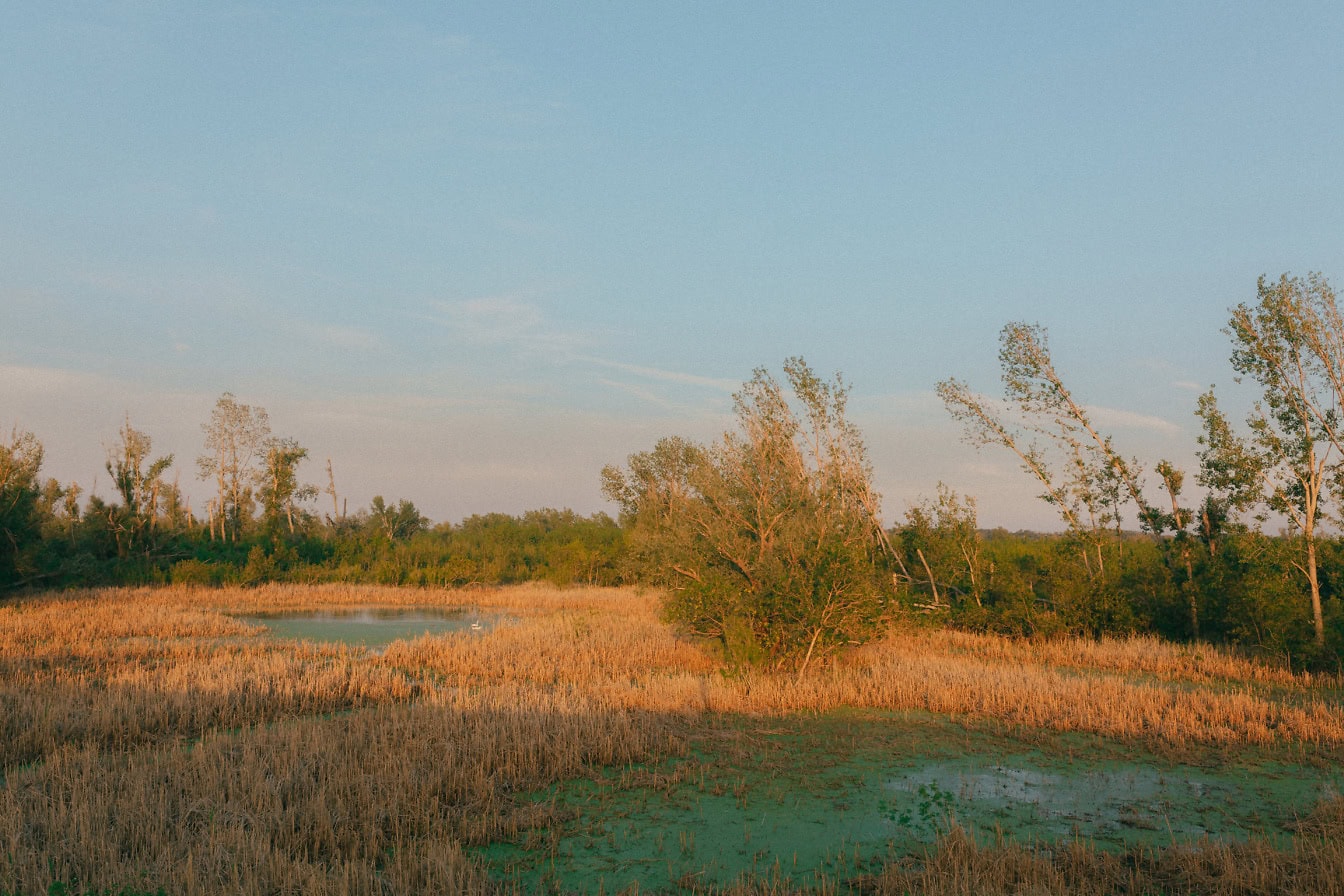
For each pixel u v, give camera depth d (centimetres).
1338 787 1283
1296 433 2539
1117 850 1023
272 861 877
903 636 3011
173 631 3077
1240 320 2586
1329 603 2488
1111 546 3259
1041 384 3241
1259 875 898
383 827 1055
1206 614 2850
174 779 1148
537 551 6700
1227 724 1672
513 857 990
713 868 969
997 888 866
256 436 6938
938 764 1405
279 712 1731
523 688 1912
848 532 2569
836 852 1022
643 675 2250
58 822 964
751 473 2475
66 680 1927
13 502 4288
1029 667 2294
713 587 2275
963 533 3541
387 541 6256
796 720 1730
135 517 5362
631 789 1262
